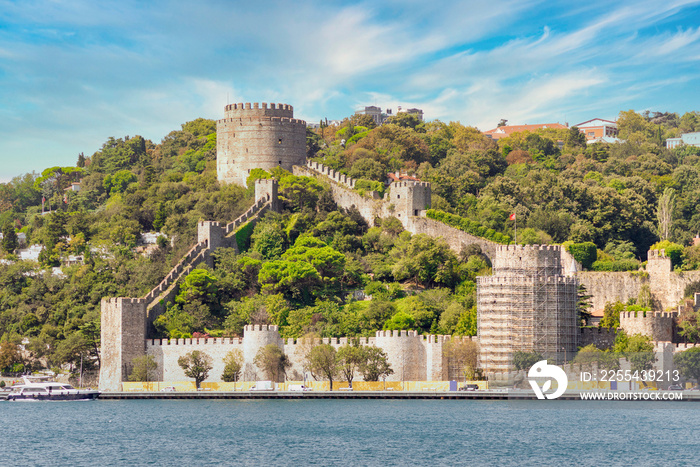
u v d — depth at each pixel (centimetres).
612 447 13588
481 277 18862
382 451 13462
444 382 18188
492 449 13512
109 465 12850
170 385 19212
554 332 18462
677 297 19862
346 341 18962
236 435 14738
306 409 17300
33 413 17425
